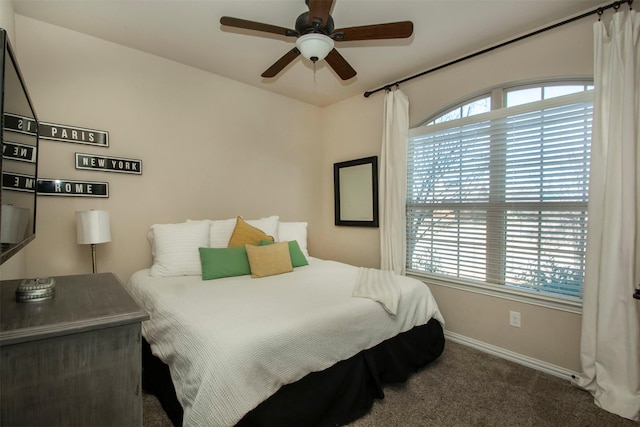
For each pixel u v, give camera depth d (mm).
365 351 1826
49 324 808
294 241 3037
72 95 2344
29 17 2172
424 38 2428
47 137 2238
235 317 1557
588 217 1959
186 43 2533
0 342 726
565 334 2182
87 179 2410
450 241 2840
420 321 2219
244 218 3340
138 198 2660
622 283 1812
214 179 3113
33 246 2197
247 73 3084
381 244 3211
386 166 3178
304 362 1502
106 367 873
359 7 2049
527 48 2334
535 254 2338
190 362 1353
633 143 1791
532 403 1867
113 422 885
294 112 3768
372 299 1941
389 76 3113
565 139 2170
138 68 2643
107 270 2516
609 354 1849
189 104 2936
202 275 2398
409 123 3117
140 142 2660
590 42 2061
